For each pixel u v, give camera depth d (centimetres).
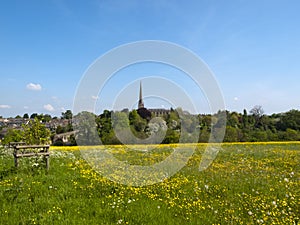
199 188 979
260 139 5103
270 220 682
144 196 909
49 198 855
